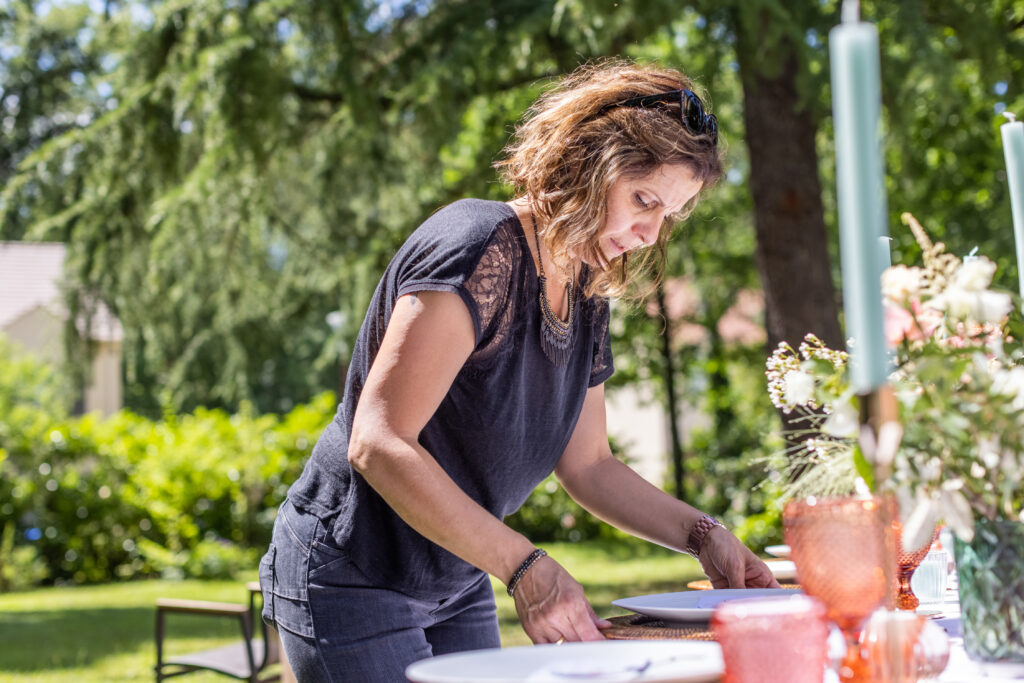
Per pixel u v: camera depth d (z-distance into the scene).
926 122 6.66
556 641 1.30
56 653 6.72
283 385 19.69
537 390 1.62
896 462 1.15
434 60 5.87
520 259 1.53
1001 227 6.79
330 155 6.58
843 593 1.06
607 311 1.78
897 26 4.73
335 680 1.58
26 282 17.70
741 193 10.21
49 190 6.23
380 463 1.37
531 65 6.22
